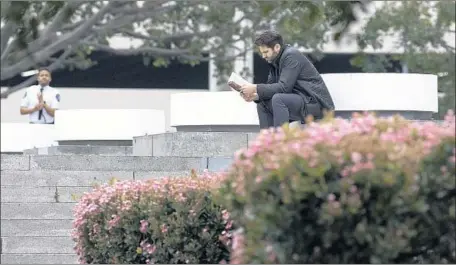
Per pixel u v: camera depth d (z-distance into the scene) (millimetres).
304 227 6910
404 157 6746
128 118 18250
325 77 14664
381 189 6672
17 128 21438
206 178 10305
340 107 14594
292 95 13445
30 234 15031
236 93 15461
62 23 24812
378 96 14578
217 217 9586
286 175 6738
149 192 10250
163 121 18609
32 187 15188
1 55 25656
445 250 7070
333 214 6594
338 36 16672
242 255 7191
